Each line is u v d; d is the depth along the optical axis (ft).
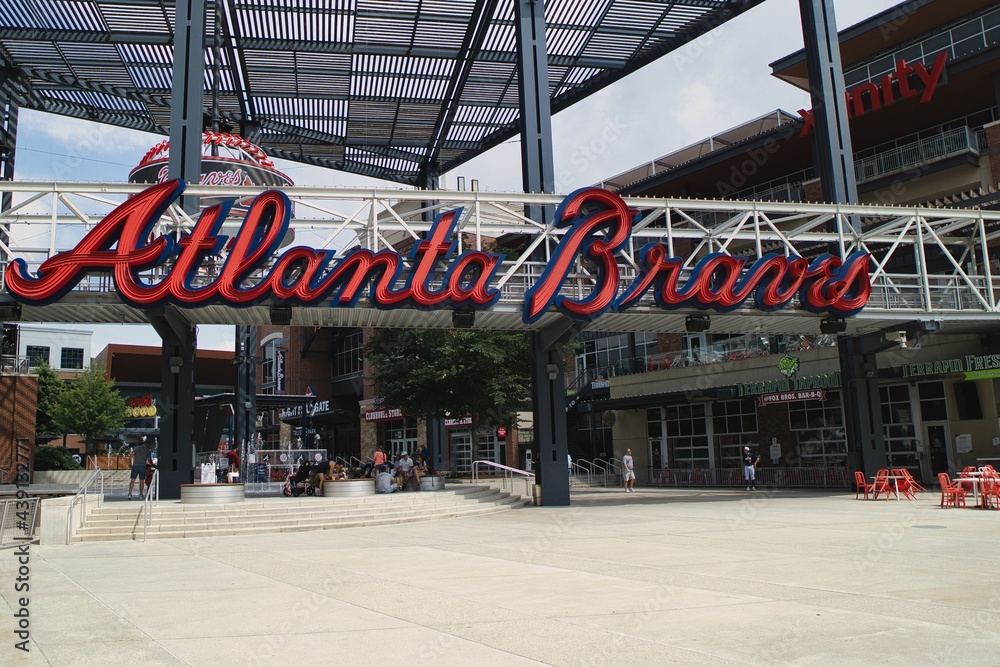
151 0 105.19
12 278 65.10
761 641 23.20
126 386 225.76
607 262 76.64
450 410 116.57
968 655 21.34
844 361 97.81
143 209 66.54
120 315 72.84
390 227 77.15
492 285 77.00
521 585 34.14
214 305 68.90
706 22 113.70
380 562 43.29
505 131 147.23
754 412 131.54
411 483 93.71
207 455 121.49
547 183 87.71
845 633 24.02
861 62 143.33
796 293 82.79
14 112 118.62
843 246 86.58
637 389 150.10
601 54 121.60
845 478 105.19
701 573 36.35
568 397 170.50
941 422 106.11
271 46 115.75
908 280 119.65
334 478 85.15
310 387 216.54
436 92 134.21
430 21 112.47
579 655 22.08
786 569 37.14
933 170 120.57
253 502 72.43
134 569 42.42
